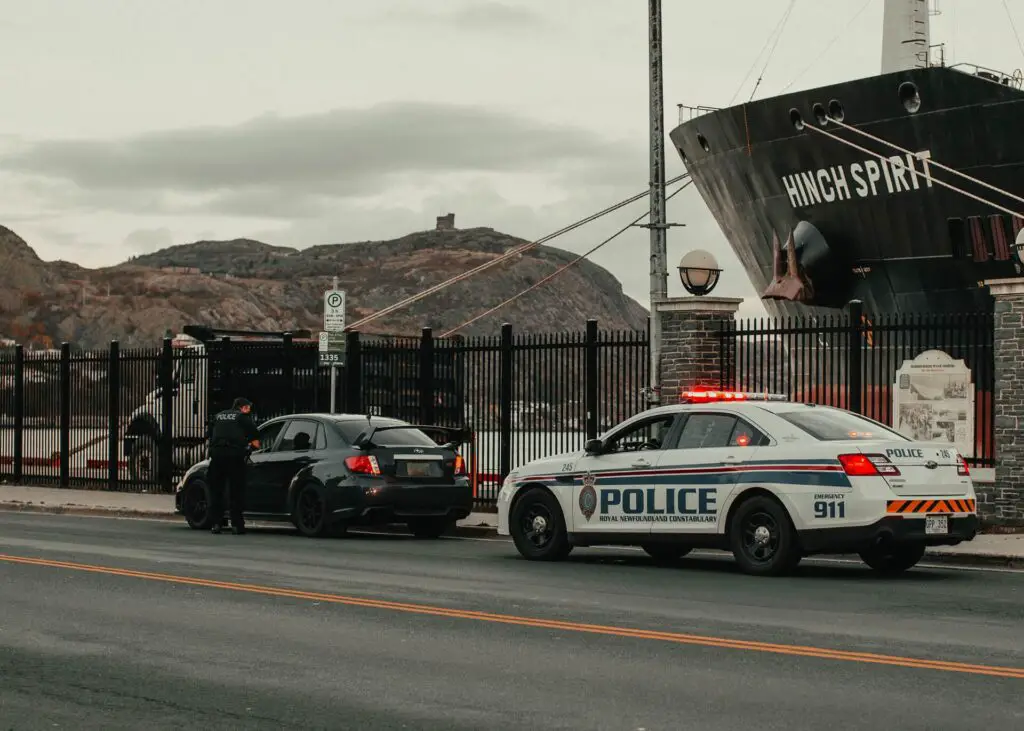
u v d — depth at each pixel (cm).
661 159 2047
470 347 2311
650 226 2070
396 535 1967
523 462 2253
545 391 2223
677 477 1428
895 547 1389
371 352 2469
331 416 1920
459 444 1984
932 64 3009
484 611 1108
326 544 1759
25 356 3161
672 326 2070
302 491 1877
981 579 1336
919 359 1859
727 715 716
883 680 806
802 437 1352
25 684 816
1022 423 1733
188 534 1923
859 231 2766
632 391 2147
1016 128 2444
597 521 1491
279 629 1019
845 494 1302
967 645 927
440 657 898
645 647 930
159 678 831
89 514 2433
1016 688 780
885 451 1313
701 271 2056
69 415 3034
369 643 955
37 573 1378
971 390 1814
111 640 972
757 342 2050
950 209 2583
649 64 2031
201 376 2839
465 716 721
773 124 2867
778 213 2958
